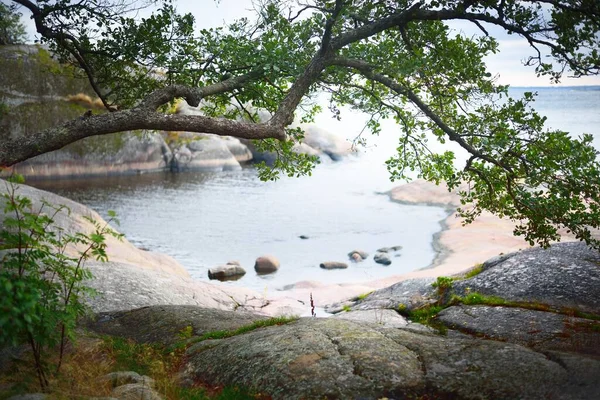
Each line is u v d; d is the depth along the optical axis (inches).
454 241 1098.1
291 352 296.8
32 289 230.1
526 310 404.5
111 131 361.4
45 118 1657.2
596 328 356.2
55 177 1727.4
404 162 497.7
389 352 288.7
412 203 1542.8
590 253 499.5
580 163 389.1
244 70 479.5
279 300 711.1
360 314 510.0
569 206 402.3
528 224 430.0
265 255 984.3
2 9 472.4
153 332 410.0
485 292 468.8
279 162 525.3
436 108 476.1
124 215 1309.1
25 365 269.7
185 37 487.2
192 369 319.9
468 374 266.4
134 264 664.4
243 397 274.2
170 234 1162.0
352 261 1018.1
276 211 1421.0
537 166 401.4
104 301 506.9
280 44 440.8
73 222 681.6
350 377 268.7
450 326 401.4
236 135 389.1
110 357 337.1
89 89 1755.7
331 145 2635.3
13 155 337.1
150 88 508.1
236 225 1259.8
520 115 413.4
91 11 457.4
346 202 1565.0
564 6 380.8
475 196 462.9
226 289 708.0
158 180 1806.1
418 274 847.1
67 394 247.8
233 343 331.3
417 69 419.2
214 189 1702.8
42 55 1691.7
